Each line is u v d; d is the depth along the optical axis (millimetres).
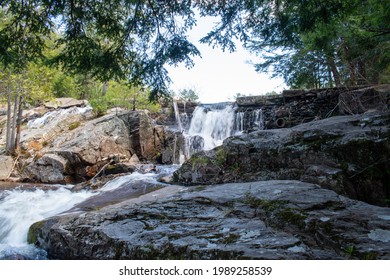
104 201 5316
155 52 4391
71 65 4402
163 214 3059
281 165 4781
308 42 7328
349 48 9320
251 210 2883
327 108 10047
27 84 11812
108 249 2689
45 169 10047
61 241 3154
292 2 4176
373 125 4691
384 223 2229
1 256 3355
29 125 14555
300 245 2078
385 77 9258
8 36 3824
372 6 5285
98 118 12711
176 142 12195
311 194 3045
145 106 13961
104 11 4043
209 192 3672
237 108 12656
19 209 5746
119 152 11180
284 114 10734
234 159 5312
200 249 2156
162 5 4035
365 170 4090
